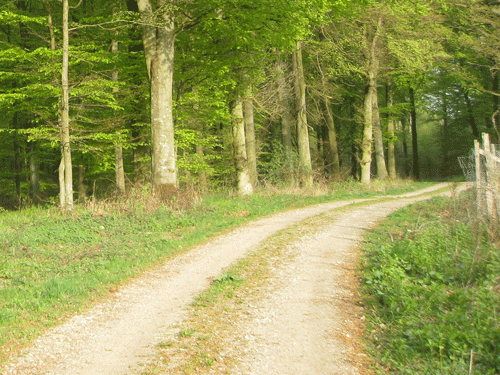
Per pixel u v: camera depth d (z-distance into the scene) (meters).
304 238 11.27
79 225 12.01
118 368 4.90
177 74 17.06
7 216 14.16
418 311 6.16
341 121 34.41
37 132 14.41
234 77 17.92
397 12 19.08
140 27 15.73
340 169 32.53
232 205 16.27
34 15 16.77
